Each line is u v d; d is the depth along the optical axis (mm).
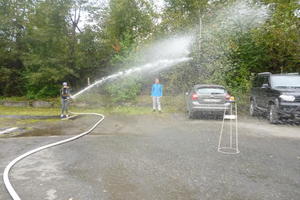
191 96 11055
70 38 17500
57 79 16688
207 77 14227
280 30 13242
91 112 13898
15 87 19938
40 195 3682
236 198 3564
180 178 4293
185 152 5887
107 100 16688
